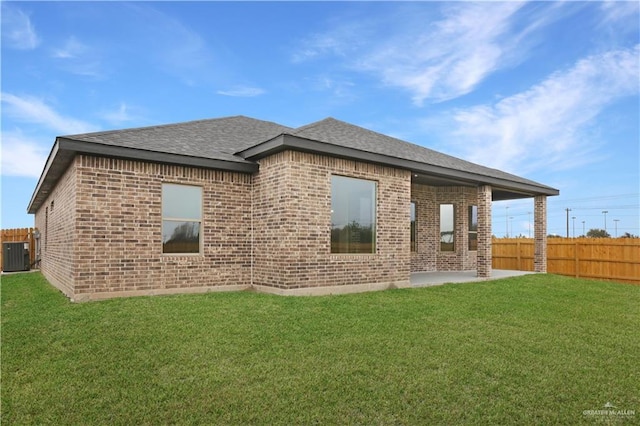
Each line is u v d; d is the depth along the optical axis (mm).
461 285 11977
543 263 16328
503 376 4793
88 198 8523
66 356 5211
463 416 3854
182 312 7289
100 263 8625
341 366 4988
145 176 9227
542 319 7730
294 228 9523
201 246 10008
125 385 4418
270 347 5629
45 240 15438
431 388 4418
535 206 16797
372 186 11180
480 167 15469
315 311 7691
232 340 5848
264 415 3809
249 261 10664
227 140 11969
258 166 10516
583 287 12297
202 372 4762
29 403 4008
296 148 9445
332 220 10281
